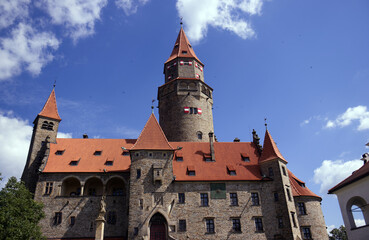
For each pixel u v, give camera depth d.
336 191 35.62
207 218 49.03
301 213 51.97
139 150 52.78
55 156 56.12
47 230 48.78
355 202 35.97
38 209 44.84
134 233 46.44
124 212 51.19
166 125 70.25
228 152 59.72
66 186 54.53
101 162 56.09
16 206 41.19
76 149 58.59
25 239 38.56
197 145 60.84
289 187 53.06
